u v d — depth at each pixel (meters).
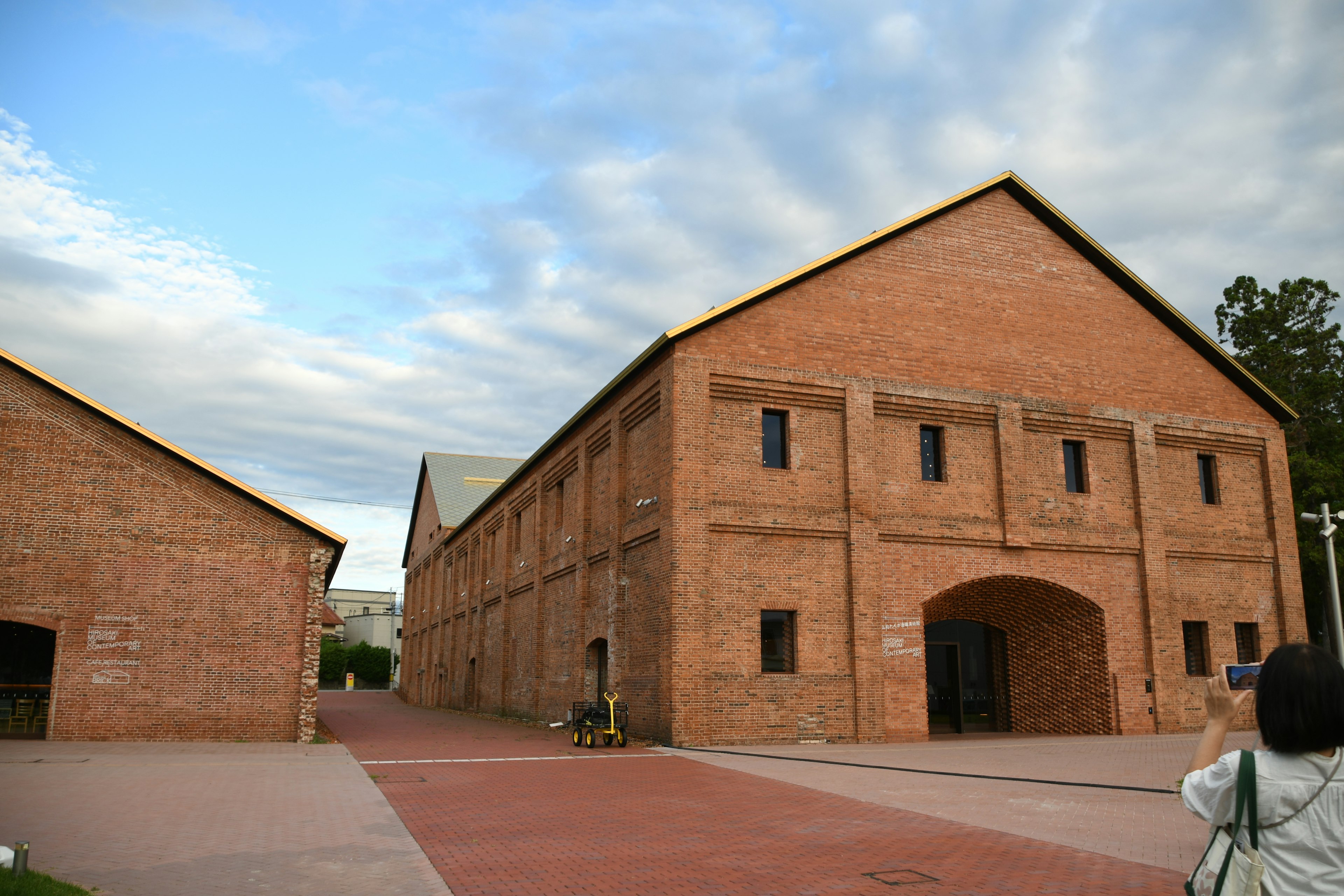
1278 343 37.50
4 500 19.77
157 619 20.05
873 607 21.47
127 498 20.30
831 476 21.91
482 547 39.81
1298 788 3.08
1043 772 14.80
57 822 10.34
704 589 20.25
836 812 11.16
